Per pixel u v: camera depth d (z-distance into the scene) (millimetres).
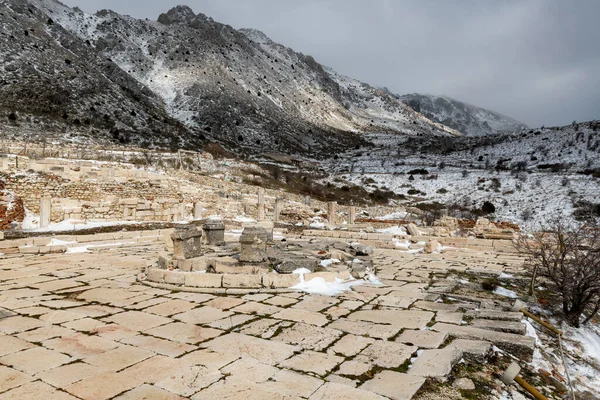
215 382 4609
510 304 8547
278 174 52844
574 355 6742
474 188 51844
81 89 78938
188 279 9094
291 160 85438
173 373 4816
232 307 7605
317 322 6805
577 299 8102
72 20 147875
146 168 32469
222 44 182875
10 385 4477
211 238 12203
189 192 26844
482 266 12758
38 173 21281
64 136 53844
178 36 167625
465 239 17500
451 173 63531
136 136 67812
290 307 7629
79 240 16047
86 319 6844
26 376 4711
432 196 51844
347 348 5719
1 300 7934
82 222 19438
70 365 5027
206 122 104500
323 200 44344
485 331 6492
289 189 45812
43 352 5426
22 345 5660
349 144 127625
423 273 11539
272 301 8000
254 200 29953
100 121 69375
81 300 8039
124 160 39656
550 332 7469
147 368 4949
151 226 20047
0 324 6527
